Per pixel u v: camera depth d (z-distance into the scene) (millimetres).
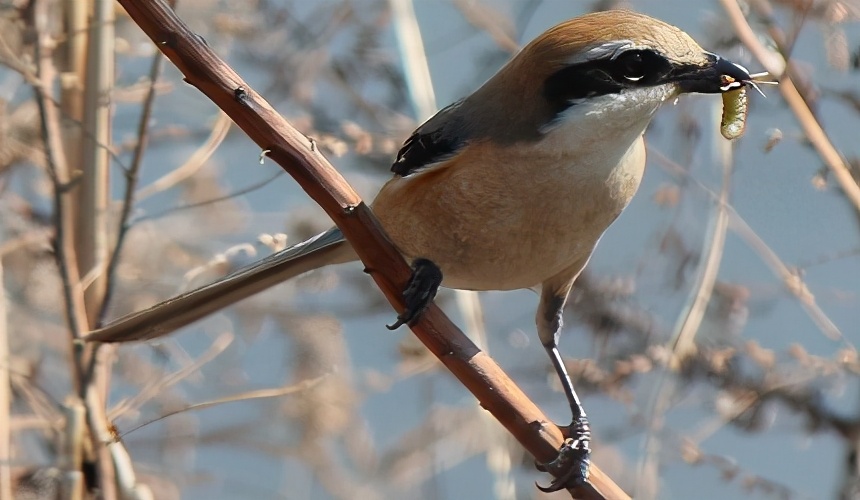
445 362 7141
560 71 7734
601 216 7977
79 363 8953
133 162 9109
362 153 11234
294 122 10719
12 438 9711
